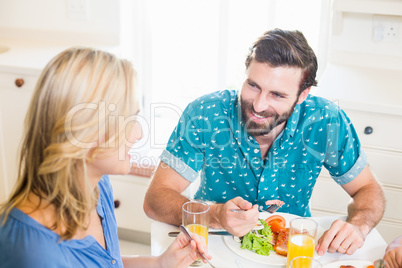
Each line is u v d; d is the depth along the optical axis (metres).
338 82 2.31
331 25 2.51
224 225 1.34
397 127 2.12
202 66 2.70
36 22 2.73
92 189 0.98
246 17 2.57
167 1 2.60
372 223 1.48
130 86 0.91
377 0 2.19
